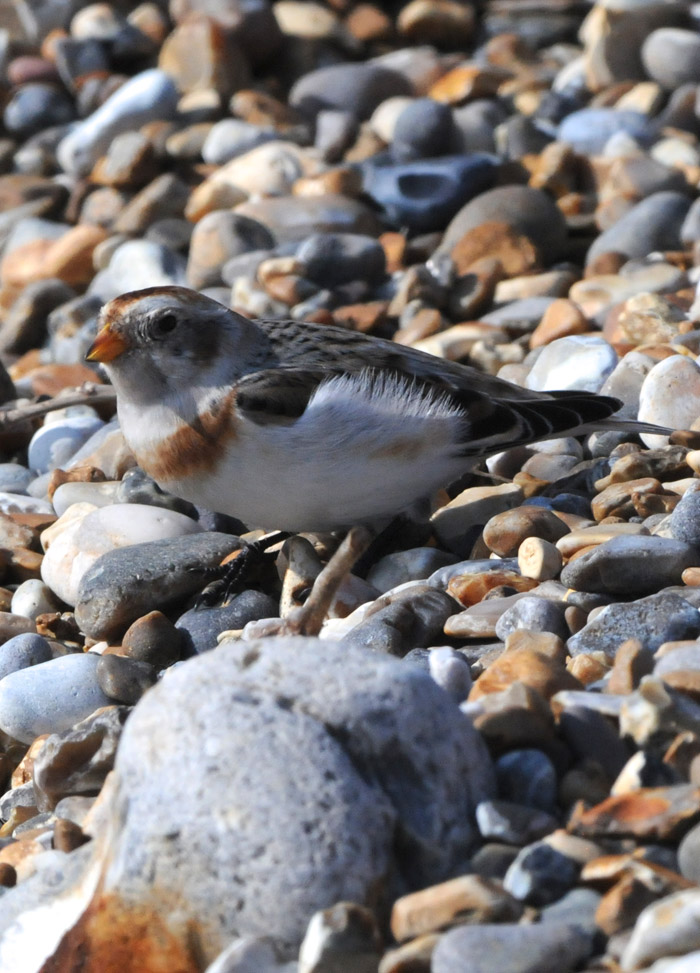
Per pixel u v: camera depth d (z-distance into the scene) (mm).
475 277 12797
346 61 19781
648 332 10461
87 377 12383
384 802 4566
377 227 14727
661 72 16938
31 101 19047
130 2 21062
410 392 7711
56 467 10703
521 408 8102
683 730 4984
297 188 15383
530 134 15984
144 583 8016
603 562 6926
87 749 6301
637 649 5629
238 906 4430
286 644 4926
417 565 8039
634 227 13250
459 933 4152
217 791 4496
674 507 7875
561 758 5051
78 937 4781
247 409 7422
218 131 17031
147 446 7730
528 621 6637
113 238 15453
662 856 4531
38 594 8727
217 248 14148
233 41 18969
